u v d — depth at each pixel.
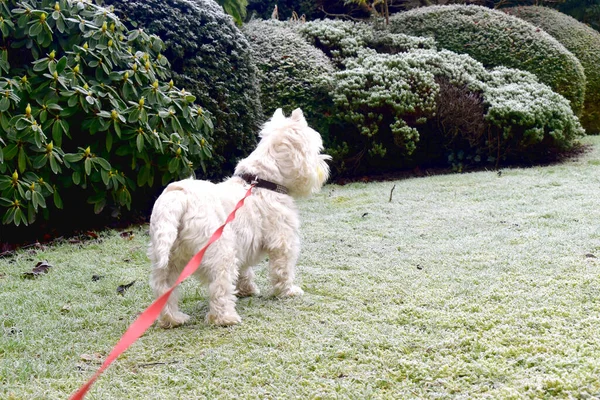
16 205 4.36
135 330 1.68
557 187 5.63
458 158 7.75
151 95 5.13
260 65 7.70
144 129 5.01
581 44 10.02
